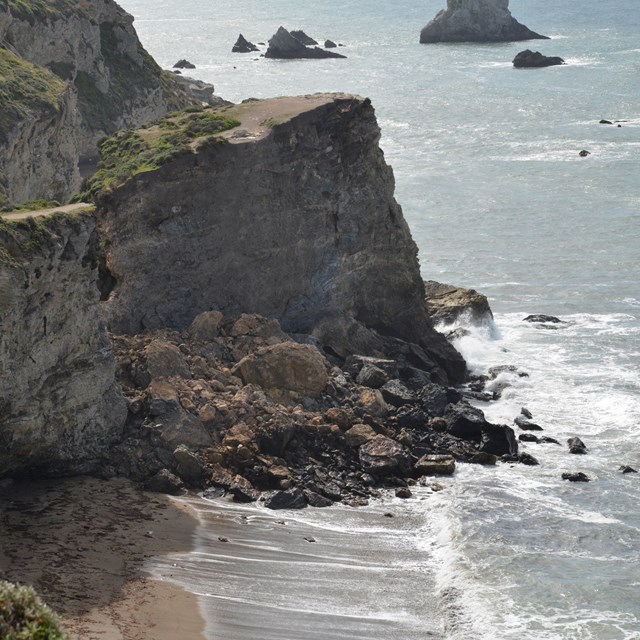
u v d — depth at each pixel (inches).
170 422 1876.2
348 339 2381.9
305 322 2402.8
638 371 2448.3
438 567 1636.3
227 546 1632.6
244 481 1834.4
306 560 1617.9
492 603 1539.1
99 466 1831.9
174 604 1454.2
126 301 2166.6
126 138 2386.8
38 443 1745.8
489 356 2541.8
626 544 1717.5
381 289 2514.8
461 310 2650.1
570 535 1736.0
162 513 1712.6
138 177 2155.5
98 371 1815.9
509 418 2207.2
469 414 2069.4
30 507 1686.8
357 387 2143.2
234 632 1408.7
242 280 2309.3
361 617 1483.8
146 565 1549.0
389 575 1600.6
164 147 2262.6
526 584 1588.3
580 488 1899.6
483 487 1887.3
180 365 2015.3
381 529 1738.4
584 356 2544.3
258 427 1923.0
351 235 2440.9
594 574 1624.0
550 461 2003.0
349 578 1579.7
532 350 2583.7
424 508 1815.9
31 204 1870.1
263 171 2284.7
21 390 1695.4
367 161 2450.8
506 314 2839.6
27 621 896.9
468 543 1694.1
